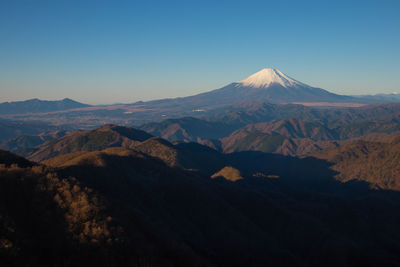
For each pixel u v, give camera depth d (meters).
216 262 60.75
